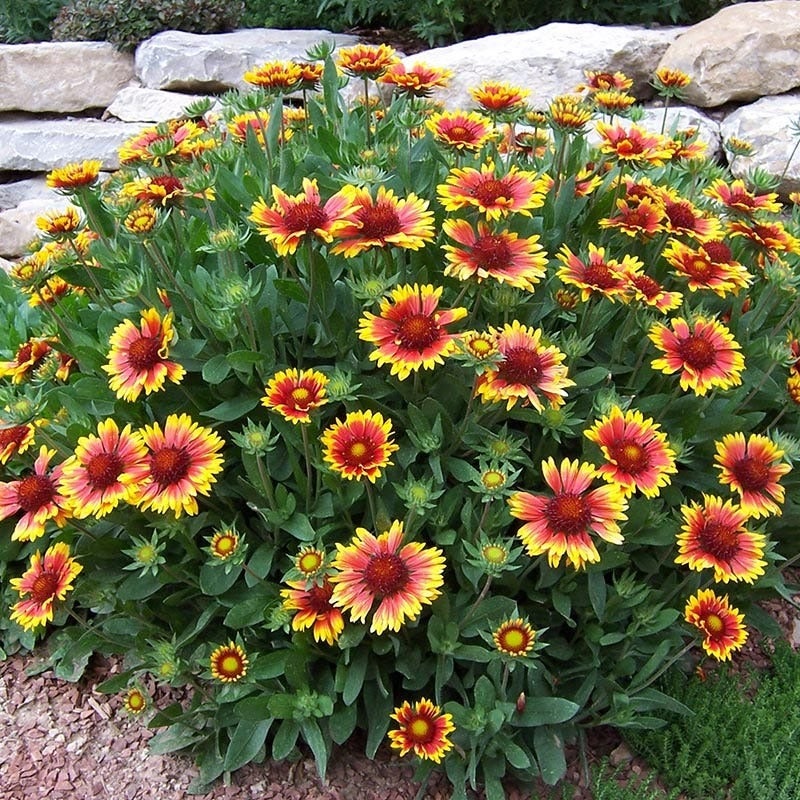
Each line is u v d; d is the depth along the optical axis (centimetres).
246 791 226
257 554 220
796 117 460
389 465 200
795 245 239
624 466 192
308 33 618
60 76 602
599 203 254
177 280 238
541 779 228
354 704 220
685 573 238
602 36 514
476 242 206
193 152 269
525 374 194
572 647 231
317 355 230
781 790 214
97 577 229
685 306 236
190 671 220
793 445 219
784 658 254
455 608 215
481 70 500
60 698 253
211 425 223
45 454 218
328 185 248
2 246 532
